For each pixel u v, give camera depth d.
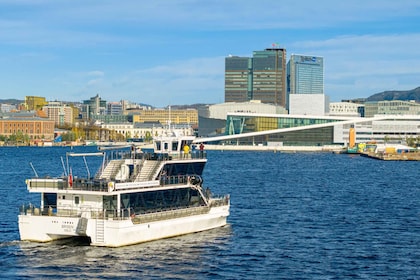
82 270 70.12
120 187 80.31
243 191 158.75
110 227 77.88
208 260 76.06
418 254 81.62
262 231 96.06
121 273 69.44
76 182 81.62
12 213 114.44
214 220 94.19
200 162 93.88
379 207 126.56
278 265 75.31
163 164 87.69
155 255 76.56
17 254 75.94
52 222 79.75
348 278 70.12
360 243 88.31
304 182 188.50
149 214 82.69
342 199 141.50
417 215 114.75
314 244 87.25
